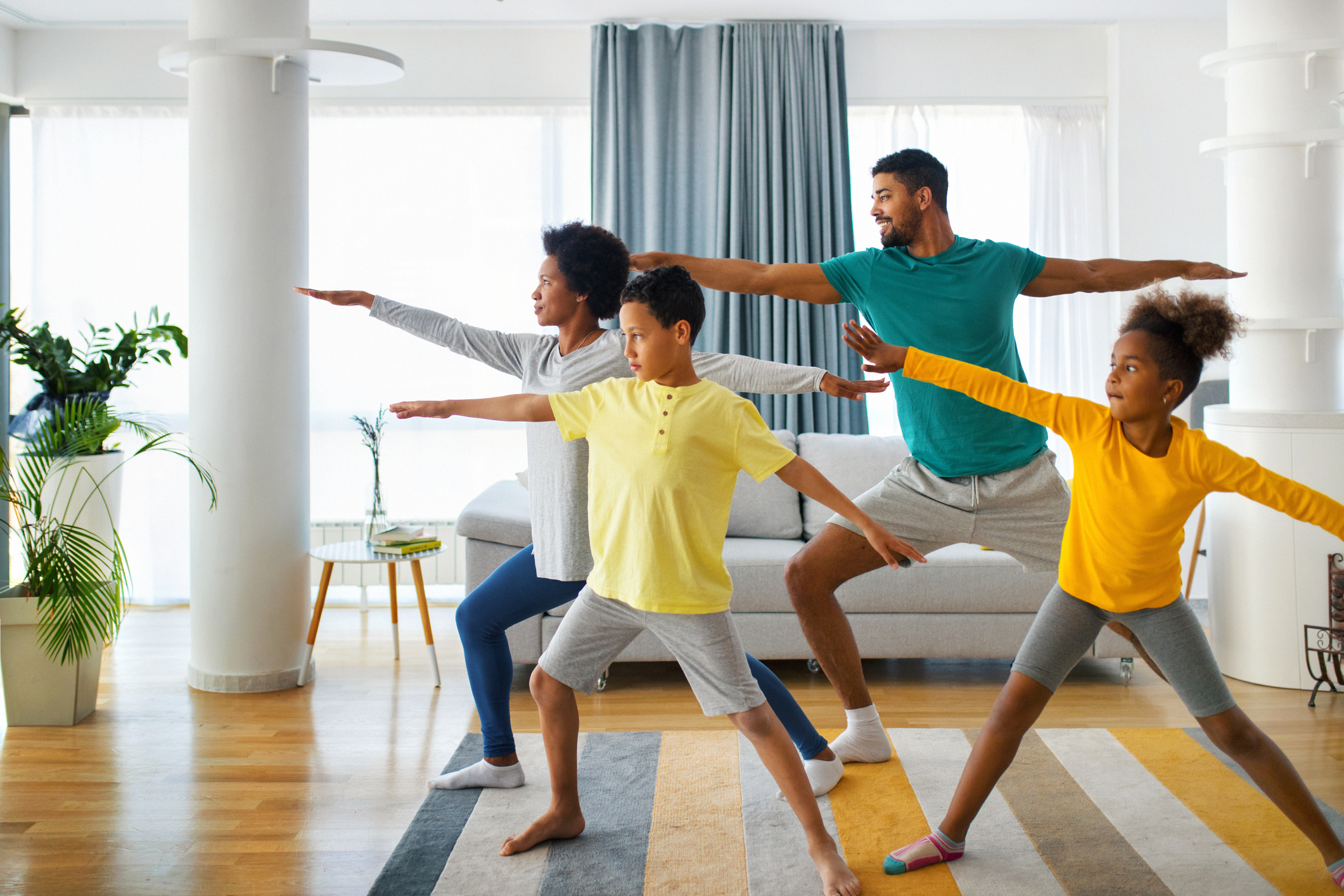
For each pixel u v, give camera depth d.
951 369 1.87
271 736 2.79
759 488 3.79
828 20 4.33
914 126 4.45
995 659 3.63
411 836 2.09
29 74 4.44
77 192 4.46
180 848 2.09
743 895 1.84
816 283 2.36
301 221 3.25
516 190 4.52
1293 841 2.05
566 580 2.12
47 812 2.27
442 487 4.60
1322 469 3.09
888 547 1.77
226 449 3.17
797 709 2.24
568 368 2.10
